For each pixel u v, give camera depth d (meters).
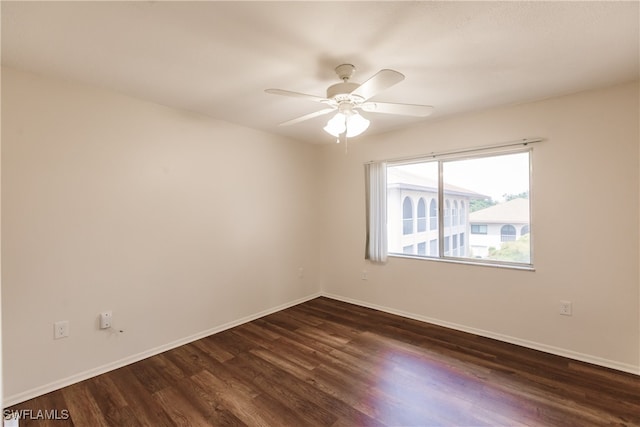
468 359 2.58
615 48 1.83
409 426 1.81
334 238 4.31
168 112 2.80
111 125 2.45
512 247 2.93
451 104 2.78
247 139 3.49
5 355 1.99
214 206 3.17
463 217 3.21
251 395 2.11
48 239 2.16
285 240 3.96
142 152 2.63
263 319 3.56
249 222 3.52
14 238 2.02
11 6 1.42
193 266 3.00
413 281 3.54
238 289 3.41
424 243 3.53
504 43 1.78
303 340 2.98
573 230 2.55
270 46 1.81
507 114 2.83
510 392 2.11
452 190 3.28
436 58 1.95
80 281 2.30
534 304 2.75
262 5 1.44
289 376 2.34
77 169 2.28
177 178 2.87
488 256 3.06
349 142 4.09
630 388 2.13
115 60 1.96
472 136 3.04
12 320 2.02
